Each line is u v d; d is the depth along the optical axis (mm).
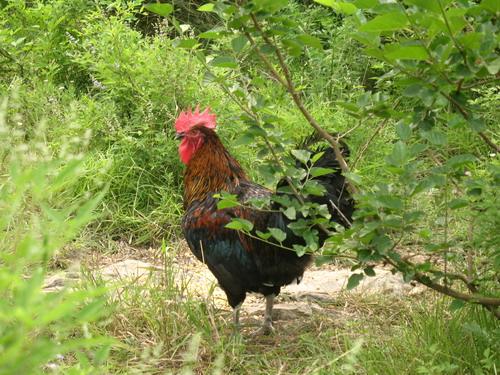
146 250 6598
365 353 4344
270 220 4895
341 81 8875
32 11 8539
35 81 7742
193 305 5184
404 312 5273
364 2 3258
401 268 3846
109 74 7391
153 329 4816
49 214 2172
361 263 3873
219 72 7402
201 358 4570
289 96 8305
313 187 3967
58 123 7168
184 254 6566
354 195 3590
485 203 3797
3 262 3297
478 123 3514
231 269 5035
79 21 8641
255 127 3971
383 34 3787
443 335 4426
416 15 3150
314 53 8992
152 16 9883
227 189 5156
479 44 3199
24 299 1800
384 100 3971
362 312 5465
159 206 6953
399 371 4141
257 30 3738
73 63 8289
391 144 7551
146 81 7352
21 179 2225
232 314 5367
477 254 5316
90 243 6418
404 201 3607
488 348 3885
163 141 6996
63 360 4156
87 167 6805
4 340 1840
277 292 5164
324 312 5414
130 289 5246
